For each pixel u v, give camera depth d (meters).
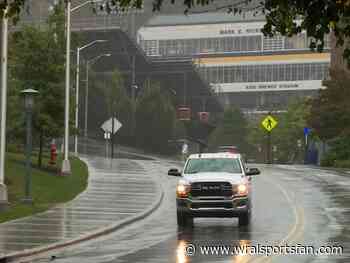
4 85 29.03
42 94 45.16
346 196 38.00
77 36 48.44
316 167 67.00
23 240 22.11
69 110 48.50
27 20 86.62
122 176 49.81
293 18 12.17
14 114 43.66
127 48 133.88
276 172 56.56
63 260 18.66
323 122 78.19
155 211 32.72
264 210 32.00
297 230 25.06
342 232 24.39
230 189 25.84
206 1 12.59
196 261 17.98
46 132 46.12
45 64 45.16
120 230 25.97
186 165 27.80
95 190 40.09
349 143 75.69
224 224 27.80
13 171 42.88
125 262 18.02
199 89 158.25
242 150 152.88
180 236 24.02
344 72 79.94
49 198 34.75
